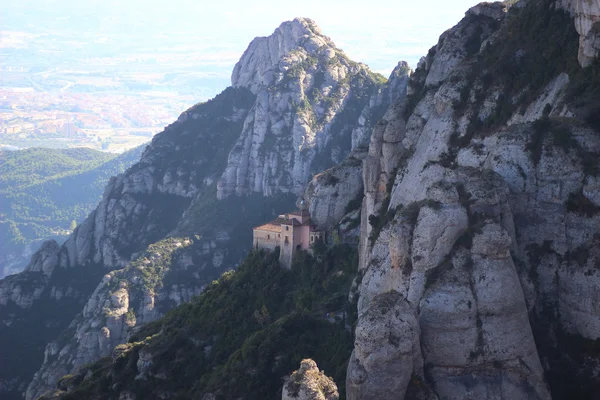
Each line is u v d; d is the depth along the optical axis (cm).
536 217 9081
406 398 8256
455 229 8806
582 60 10175
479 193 8856
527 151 9212
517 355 8456
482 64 11781
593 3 10150
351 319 12269
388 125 12950
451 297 8519
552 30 11325
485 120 11006
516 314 8525
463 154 10706
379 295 8706
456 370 8469
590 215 8838
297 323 12669
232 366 12756
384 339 8250
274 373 12106
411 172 11594
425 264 8825
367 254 12406
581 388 8600
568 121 9306
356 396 8250
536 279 8988
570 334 8819
